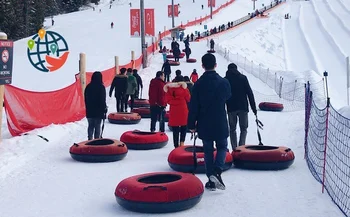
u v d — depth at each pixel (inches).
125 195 243.8
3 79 413.7
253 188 283.9
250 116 674.2
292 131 518.6
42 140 435.2
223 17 3152.1
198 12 3312.0
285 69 1886.1
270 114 701.3
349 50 2108.8
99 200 265.6
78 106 599.8
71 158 378.9
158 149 422.6
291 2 3905.0
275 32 2674.7
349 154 317.1
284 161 330.6
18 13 2783.0
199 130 270.2
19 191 283.6
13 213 243.0
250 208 245.0
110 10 3890.3
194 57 1595.7
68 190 285.7
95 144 382.6
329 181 287.1
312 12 3297.2
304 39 2453.2
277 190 279.0
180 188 241.8
